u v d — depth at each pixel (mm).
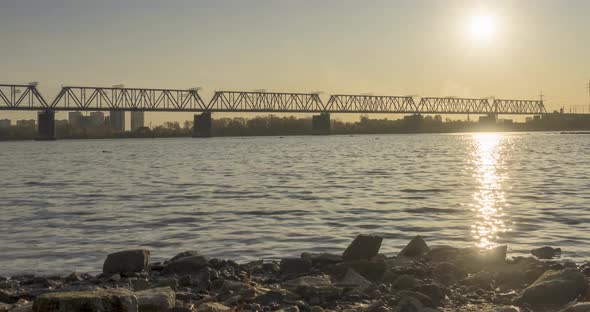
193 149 155000
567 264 14555
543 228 22641
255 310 10570
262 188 42406
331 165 74250
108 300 9547
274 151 130625
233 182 48469
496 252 15000
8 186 47281
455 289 12312
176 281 12922
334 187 42750
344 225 24047
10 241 21047
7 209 31078
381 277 13531
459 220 25031
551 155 97750
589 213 26734
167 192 40250
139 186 45938
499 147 143875
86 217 27484
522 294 11320
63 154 130625
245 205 31609
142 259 15078
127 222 25656
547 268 13672
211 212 28703
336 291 11734
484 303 11273
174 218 26719
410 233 21891
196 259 15008
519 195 35594
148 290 10781
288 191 39781
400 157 95812
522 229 22453
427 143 190125
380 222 24766
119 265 14922
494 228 22781
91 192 41219
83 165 82312
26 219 26953
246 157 101750
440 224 23969
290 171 62906
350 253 15070
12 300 12188
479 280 12820
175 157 105875
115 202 34219
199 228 23719
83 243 20625
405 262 14633
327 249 19141
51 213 29172
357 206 30641
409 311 10352
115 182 50500
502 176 52750
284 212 28422
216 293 12445
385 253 18078
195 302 11375
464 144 175000
